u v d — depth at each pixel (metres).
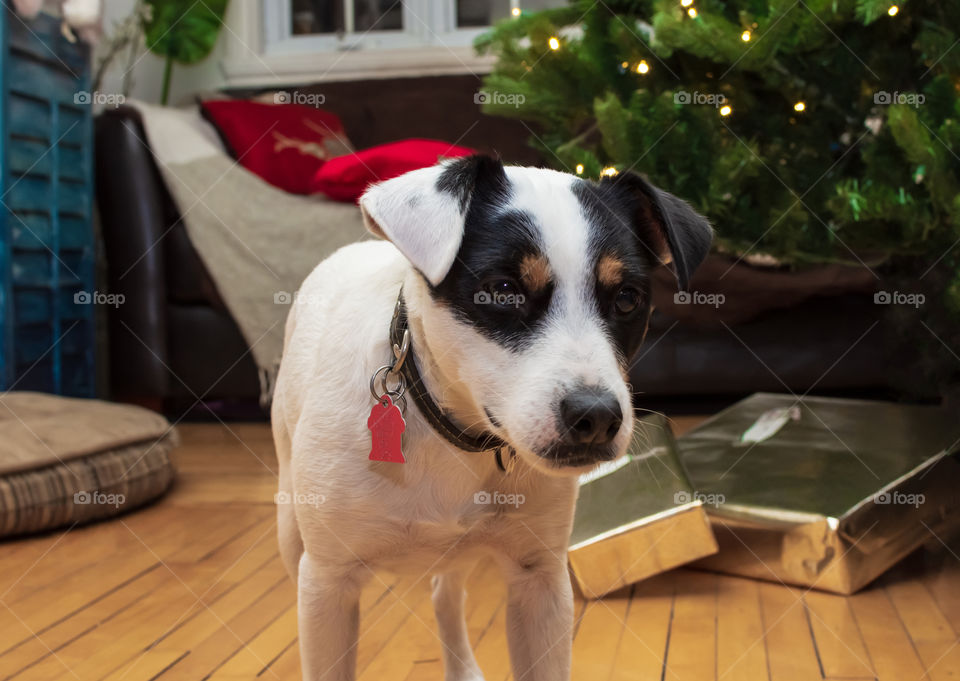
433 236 1.08
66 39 3.51
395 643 1.66
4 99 3.12
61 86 3.47
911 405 2.54
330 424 1.21
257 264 3.48
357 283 1.36
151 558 2.12
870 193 1.87
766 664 1.54
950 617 1.73
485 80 2.24
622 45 2.15
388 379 1.19
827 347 3.46
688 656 1.59
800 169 2.16
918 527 2.01
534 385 1.04
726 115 2.10
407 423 1.19
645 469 2.10
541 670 1.28
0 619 1.76
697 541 1.94
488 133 4.26
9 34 3.14
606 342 1.08
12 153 3.19
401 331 1.20
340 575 1.23
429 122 4.32
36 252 3.35
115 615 1.77
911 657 1.55
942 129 1.84
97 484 2.40
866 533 1.89
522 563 1.29
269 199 3.55
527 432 1.03
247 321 3.49
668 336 3.50
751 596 1.90
